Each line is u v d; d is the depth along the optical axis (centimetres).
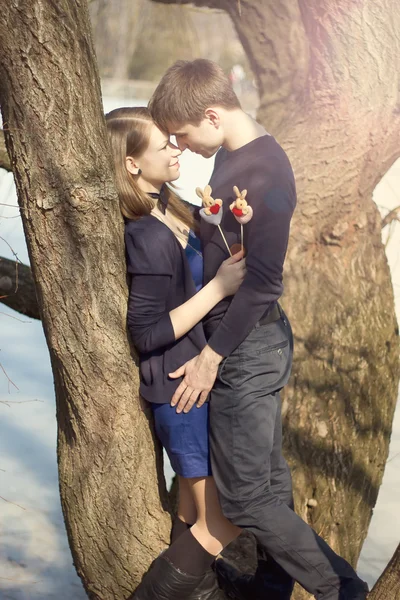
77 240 212
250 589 258
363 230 384
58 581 483
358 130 368
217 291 214
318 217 372
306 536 219
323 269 374
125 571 245
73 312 220
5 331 866
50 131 201
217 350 212
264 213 211
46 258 215
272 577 254
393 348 379
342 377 362
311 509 349
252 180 215
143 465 238
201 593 233
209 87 216
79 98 200
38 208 209
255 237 211
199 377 215
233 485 218
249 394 217
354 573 220
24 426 668
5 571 489
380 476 373
